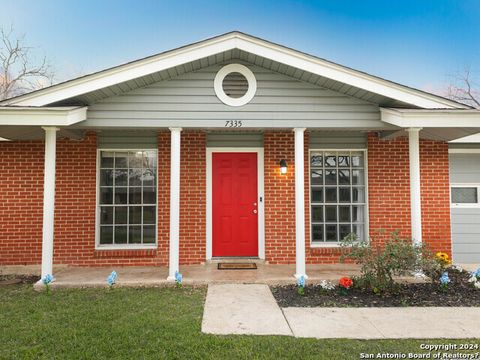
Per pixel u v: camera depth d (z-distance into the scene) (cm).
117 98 569
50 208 550
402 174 711
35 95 522
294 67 550
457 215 737
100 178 701
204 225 693
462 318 415
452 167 742
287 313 430
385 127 590
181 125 571
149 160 713
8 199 673
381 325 392
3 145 679
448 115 550
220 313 427
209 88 578
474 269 672
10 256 667
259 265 674
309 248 691
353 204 724
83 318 405
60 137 677
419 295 507
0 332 367
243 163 717
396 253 507
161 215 689
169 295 504
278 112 582
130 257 676
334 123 585
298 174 586
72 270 639
